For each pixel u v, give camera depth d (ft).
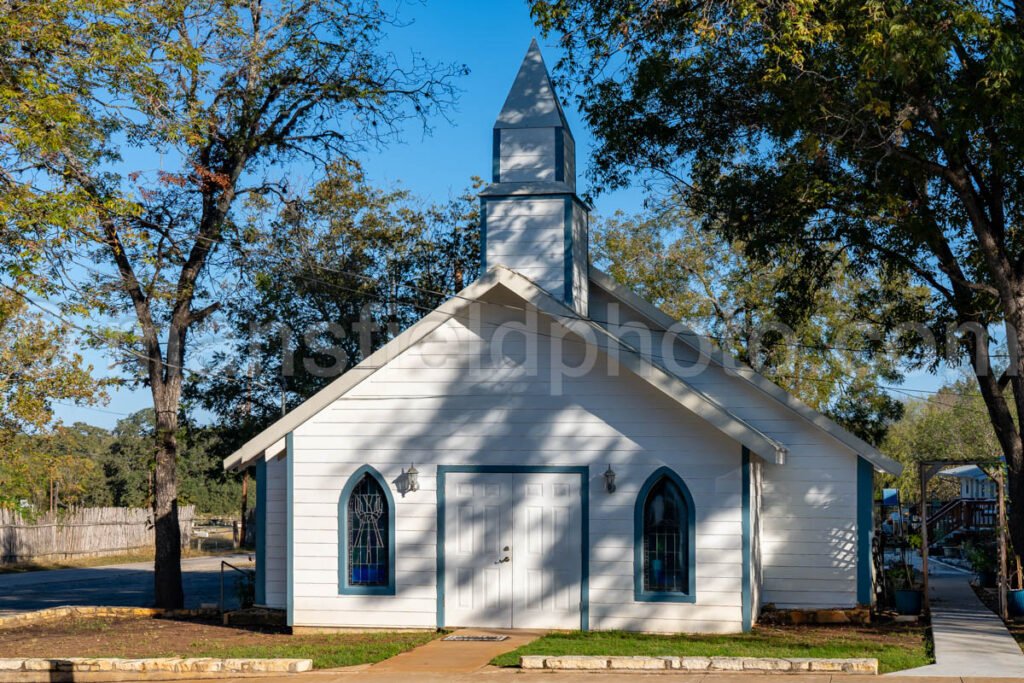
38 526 149.07
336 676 48.37
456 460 62.08
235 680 49.14
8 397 105.19
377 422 63.00
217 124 79.82
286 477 66.54
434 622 61.52
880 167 69.82
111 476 217.56
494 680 46.06
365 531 62.85
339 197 107.96
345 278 105.50
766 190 77.41
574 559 60.44
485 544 61.52
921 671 45.98
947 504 144.87
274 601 67.77
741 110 77.36
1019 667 46.88
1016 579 70.69
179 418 99.04
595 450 60.70
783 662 46.19
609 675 46.57
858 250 81.30
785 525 65.67
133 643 59.93
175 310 85.05
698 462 59.26
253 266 87.97
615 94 80.69
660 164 83.25
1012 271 67.56
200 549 178.40
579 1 71.10
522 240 66.80
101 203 64.69
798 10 60.13
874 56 57.16
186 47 71.51
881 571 72.33
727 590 58.23
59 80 64.69
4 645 60.34
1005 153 63.72
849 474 65.31
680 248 128.57
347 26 83.76
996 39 57.52
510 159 67.82
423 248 108.37
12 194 58.54
